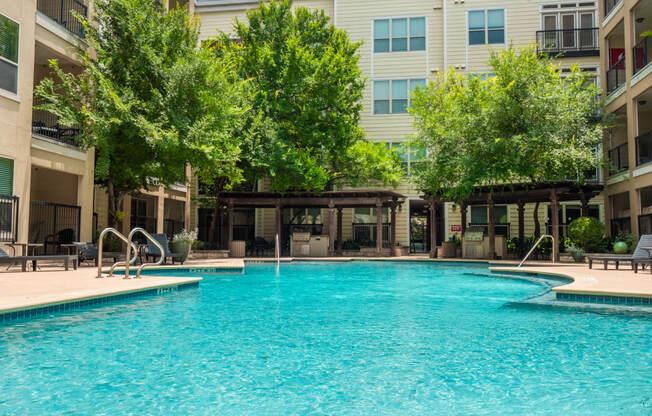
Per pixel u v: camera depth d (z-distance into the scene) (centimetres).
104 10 1360
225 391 289
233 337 446
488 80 1866
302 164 1778
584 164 1702
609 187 1962
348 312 600
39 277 839
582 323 527
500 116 1658
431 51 2416
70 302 557
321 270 1371
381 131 2430
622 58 1845
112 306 613
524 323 525
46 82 1246
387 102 2441
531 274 1107
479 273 1209
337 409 258
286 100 1856
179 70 1280
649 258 1037
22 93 1195
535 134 1588
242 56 1930
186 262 1414
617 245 1559
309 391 290
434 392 288
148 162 1334
